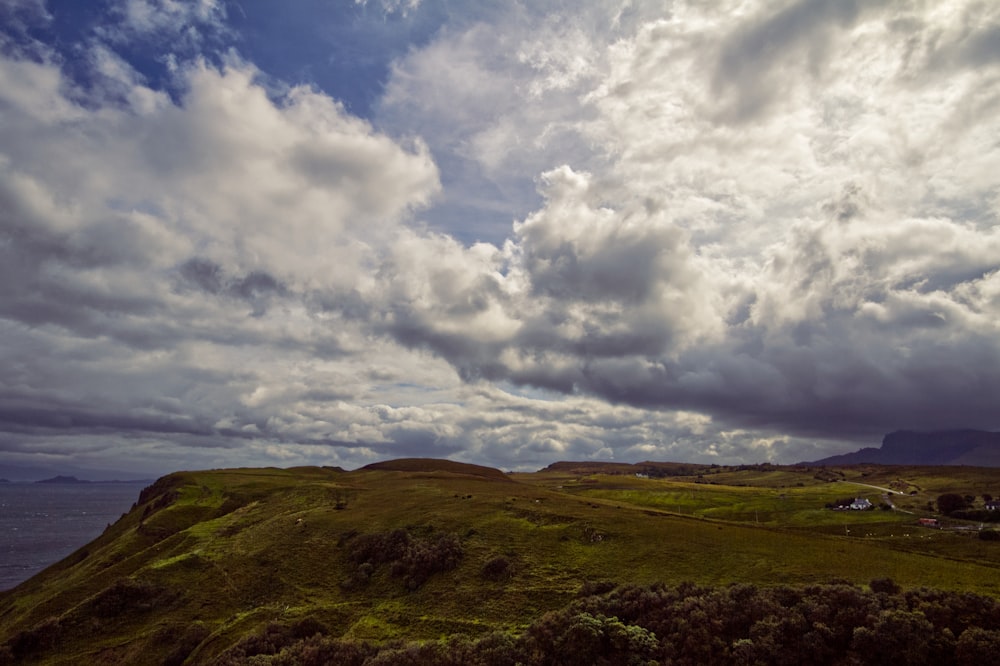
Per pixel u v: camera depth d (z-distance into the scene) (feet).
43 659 222.89
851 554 241.55
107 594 255.29
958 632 160.86
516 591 237.04
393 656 190.08
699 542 268.21
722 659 166.50
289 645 209.15
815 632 167.63
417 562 270.87
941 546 282.15
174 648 219.82
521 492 414.00
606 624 189.47
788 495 606.55
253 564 286.46
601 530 293.23
